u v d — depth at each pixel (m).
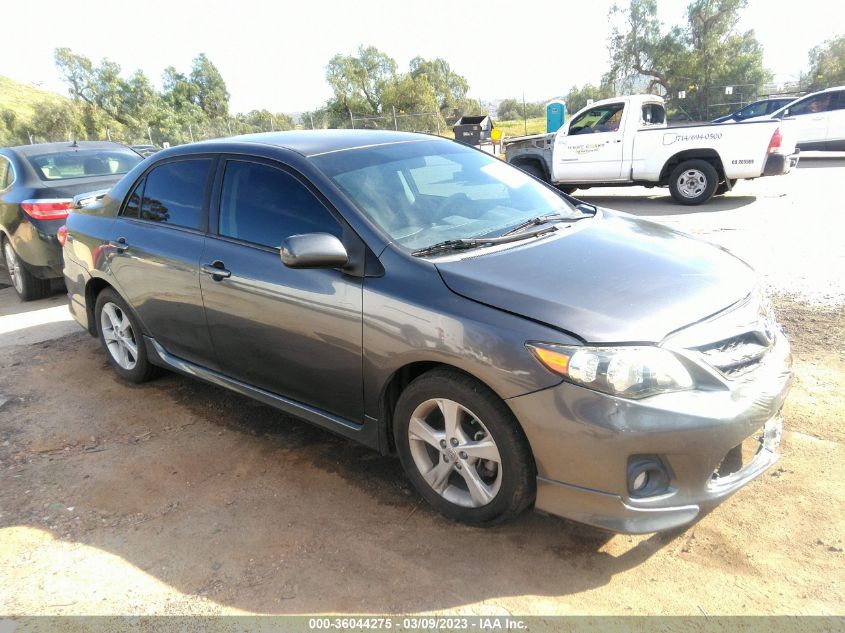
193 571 2.78
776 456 2.90
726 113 36.84
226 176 3.81
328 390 3.30
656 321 2.56
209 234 3.80
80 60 60.62
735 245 7.81
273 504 3.25
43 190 7.05
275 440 3.90
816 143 16.44
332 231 3.24
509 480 2.68
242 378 3.83
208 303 3.75
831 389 4.03
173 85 71.00
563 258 3.02
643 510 2.49
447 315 2.71
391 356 2.92
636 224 3.71
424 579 2.66
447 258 3.02
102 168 8.00
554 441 2.51
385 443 3.19
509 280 2.79
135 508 3.28
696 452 2.47
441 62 66.62
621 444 2.42
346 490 3.33
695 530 2.87
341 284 3.08
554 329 2.53
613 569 2.66
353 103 58.50
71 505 3.33
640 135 11.48
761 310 2.93
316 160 3.50
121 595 2.66
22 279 7.38
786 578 2.55
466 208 3.55
